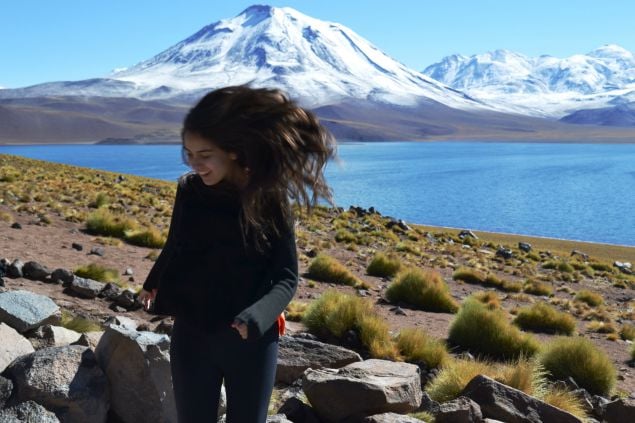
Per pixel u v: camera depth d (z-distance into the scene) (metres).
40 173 31.66
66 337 4.72
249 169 2.64
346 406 4.17
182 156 2.70
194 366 2.78
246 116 2.60
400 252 23.41
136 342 3.64
